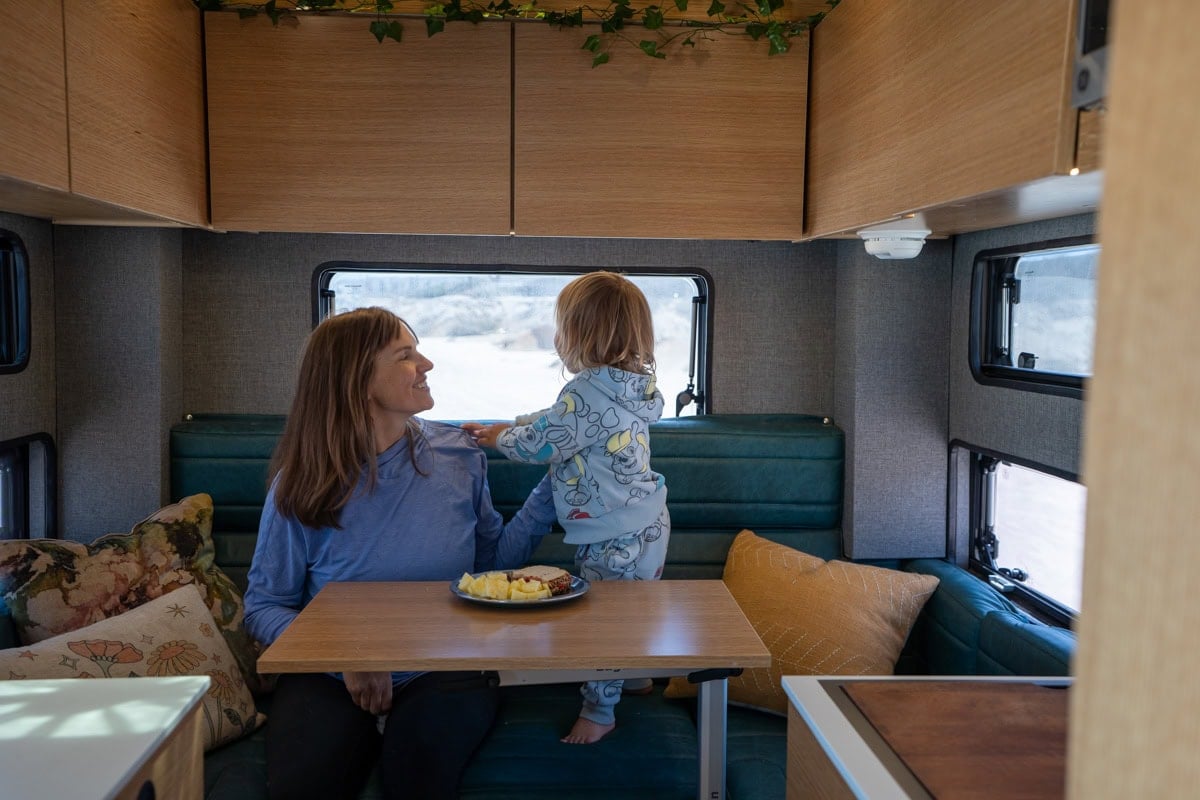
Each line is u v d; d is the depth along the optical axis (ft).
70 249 8.63
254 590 7.23
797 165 8.46
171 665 6.82
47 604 6.88
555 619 5.95
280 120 8.16
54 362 8.66
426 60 8.14
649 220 8.39
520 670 5.38
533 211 8.31
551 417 7.30
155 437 8.78
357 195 8.24
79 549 7.30
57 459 8.72
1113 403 1.65
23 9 5.32
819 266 9.79
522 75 8.19
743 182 8.43
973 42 5.34
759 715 7.96
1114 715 1.66
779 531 9.40
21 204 6.81
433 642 5.49
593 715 7.07
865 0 7.04
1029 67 4.72
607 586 6.72
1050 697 4.51
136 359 8.75
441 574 7.31
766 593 8.22
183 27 7.72
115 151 6.53
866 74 7.04
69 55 5.87
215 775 6.68
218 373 9.44
